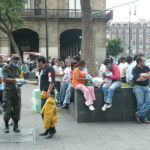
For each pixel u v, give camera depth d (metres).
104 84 12.03
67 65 14.73
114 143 9.16
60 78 15.65
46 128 9.82
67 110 14.37
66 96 14.08
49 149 8.65
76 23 51.28
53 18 50.34
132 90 12.16
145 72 11.77
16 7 36.38
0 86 14.04
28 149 8.66
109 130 10.74
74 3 51.09
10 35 37.66
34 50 56.81
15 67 10.38
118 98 12.10
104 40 51.19
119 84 12.02
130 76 13.44
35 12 46.97
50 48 50.62
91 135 10.09
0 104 14.09
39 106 14.07
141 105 11.77
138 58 11.74
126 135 10.05
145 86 11.76
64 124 11.68
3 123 11.83
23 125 11.51
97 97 12.00
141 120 11.93
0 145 9.03
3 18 36.72
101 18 50.78
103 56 51.16
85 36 16.48
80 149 8.62
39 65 10.17
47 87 10.05
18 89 10.34
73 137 9.87
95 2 51.12
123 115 12.17
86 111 11.98
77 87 11.87
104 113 12.08
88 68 16.30
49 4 50.53
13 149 8.66
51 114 9.74
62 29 51.09
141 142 9.23
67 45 60.50
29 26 50.12
